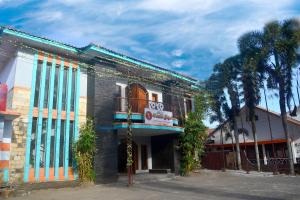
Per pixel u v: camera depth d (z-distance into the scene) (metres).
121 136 21.58
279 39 24.58
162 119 19.47
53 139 15.73
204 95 26.42
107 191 13.97
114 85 18.64
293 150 29.69
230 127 30.17
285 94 24.70
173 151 21.67
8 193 12.46
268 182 17.48
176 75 22.78
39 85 15.68
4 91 13.59
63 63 16.80
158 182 17.70
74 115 16.72
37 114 15.27
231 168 28.91
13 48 15.25
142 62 19.98
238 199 11.26
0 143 13.48
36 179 14.61
